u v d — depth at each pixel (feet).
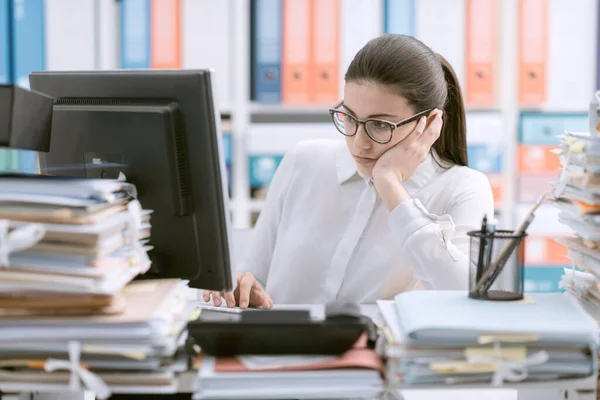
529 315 3.66
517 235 3.93
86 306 3.45
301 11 9.48
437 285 4.92
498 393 4.77
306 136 9.87
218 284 4.24
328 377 3.50
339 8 9.51
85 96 4.26
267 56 9.54
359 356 3.66
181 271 4.26
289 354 3.67
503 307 3.80
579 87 9.86
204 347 3.65
